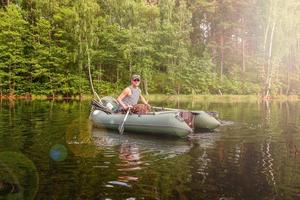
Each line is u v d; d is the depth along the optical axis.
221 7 28.23
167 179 3.53
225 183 3.41
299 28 27.05
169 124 6.16
